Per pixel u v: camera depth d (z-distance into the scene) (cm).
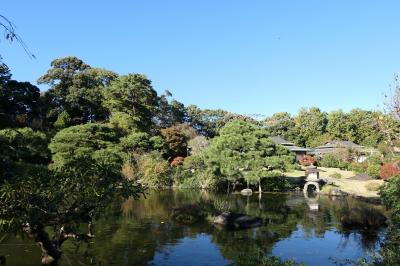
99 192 888
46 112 5600
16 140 1549
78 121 5734
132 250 1669
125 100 6184
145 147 5059
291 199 3591
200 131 9350
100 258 1518
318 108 9581
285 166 3956
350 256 1634
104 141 4306
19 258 1425
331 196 3853
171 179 4459
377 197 3562
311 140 8906
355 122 8250
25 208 810
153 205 2973
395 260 1146
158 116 8019
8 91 4881
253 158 3962
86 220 928
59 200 842
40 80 6241
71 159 1079
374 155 5391
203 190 4191
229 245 1811
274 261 1186
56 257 1052
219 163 4078
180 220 2348
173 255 1620
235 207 3025
